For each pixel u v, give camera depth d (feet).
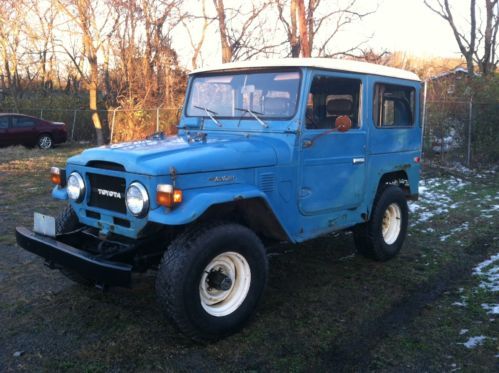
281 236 13.30
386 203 17.58
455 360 11.23
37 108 67.92
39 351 11.40
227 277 11.84
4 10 56.44
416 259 18.52
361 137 15.84
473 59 59.26
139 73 55.67
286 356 11.37
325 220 14.99
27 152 49.03
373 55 42.57
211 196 11.21
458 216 25.17
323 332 12.53
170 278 10.91
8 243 19.21
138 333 12.26
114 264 10.96
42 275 16.07
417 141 19.15
